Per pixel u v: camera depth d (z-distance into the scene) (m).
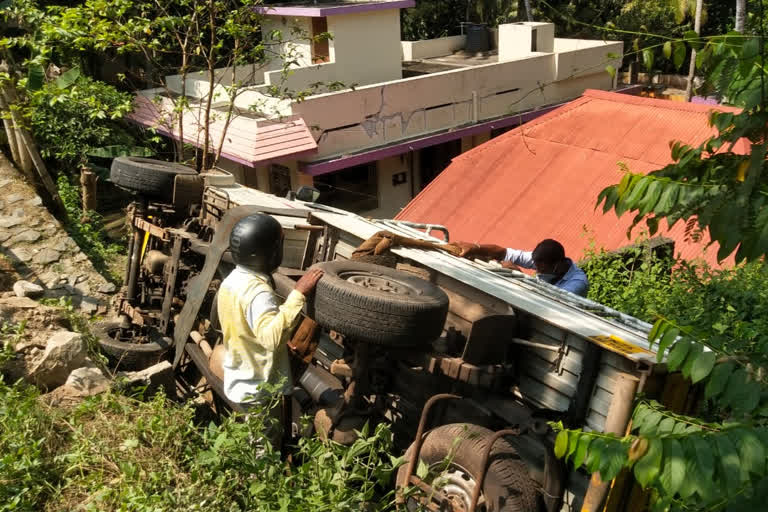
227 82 20.23
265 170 19.17
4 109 10.86
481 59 25.06
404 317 3.87
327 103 17.42
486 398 4.31
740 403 2.44
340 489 3.64
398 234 5.44
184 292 6.55
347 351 4.84
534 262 6.26
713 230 2.50
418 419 4.53
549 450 3.69
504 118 20.56
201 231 6.55
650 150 13.31
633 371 3.52
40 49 10.62
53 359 5.33
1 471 3.96
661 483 2.32
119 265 10.34
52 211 11.05
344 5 19.75
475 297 4.50
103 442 4.36
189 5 13.36
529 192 13.48
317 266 4.29
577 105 15.35
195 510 3.73
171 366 5.82
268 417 4.49
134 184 6.73
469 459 3.80
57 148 15.52
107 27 11.41
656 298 7.05
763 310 6.10
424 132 19.52
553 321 3.88
